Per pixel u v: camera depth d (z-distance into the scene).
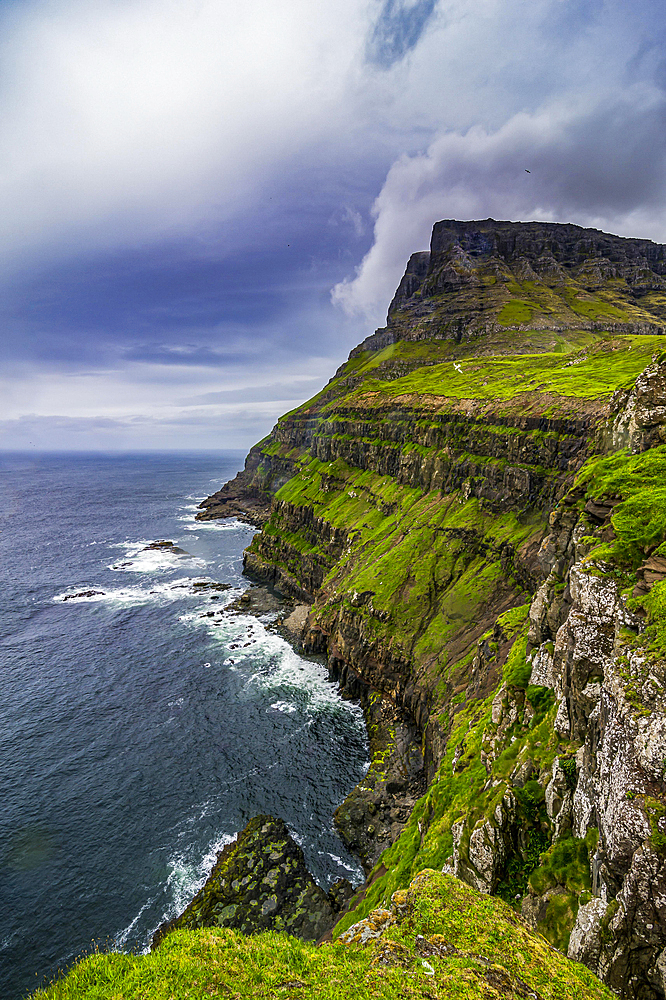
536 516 69.31
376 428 129.38
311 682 77.31
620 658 20.20
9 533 194.50
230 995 14.02
